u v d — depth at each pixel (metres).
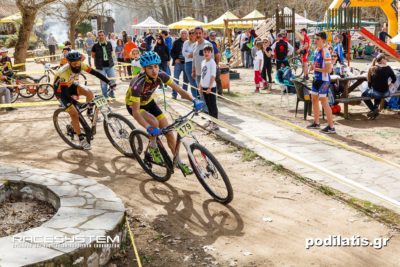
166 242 4.49
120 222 4.23
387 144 7.69
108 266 4.02
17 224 4.58
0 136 8.92
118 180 6.20
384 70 9.68
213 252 4.27
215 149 7.59
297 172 6.22
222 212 5.11
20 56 18.27
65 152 7.57
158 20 63.06
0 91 11.71
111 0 21.77
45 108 12.15
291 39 22.05
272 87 15.22
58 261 3.55
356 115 10.29
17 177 5.27
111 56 12.05
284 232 4.61
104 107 7.20
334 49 15.57
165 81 5.53
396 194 5.36
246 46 22.42
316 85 8.58
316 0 45.03
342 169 6.31
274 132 8.54
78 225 4.10
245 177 6.21
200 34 9.77
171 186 5.94
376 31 33.50
